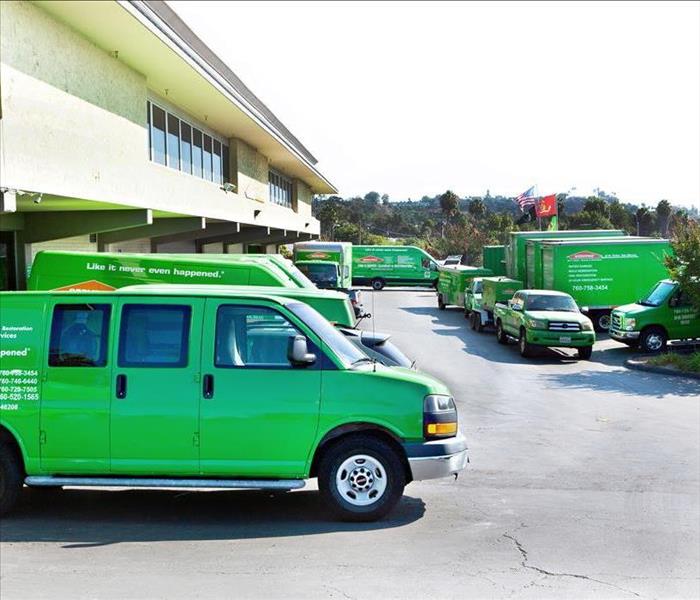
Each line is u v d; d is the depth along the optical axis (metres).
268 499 8.74
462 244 83.00
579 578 6.38
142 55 17.16
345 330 12.16
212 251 36.22
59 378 7.74
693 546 7.23
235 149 31.00
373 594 5.98
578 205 154.88
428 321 36.72
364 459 7.83
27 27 12.86
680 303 25.84
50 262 13.60
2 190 11.91
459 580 6.30
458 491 9.20
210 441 7.68
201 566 6.56
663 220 104.62
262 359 7.86
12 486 7.86
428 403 7.87
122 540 7.24
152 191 19.75
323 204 122.62
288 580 6.25
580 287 31.25
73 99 14.71
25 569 6.45
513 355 25.70
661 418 14.73
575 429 13.54
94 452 7.71
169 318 7.88
